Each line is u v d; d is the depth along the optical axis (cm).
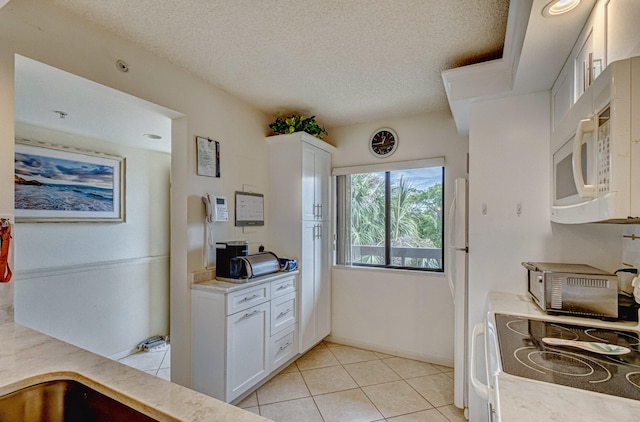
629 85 86
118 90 183
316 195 323
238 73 230
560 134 155
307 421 211
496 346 116
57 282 286
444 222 310
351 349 334
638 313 139
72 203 299
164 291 383
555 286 154
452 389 253
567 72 151
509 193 199
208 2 154
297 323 293
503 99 201
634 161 85
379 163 333
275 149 311
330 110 304
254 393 244
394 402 234
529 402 79
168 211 392
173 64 216
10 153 139
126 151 348
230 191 265
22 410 88
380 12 160
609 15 103
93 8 158
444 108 299
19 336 121
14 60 141
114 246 333
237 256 238
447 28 174
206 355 219
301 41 188
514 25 153
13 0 141
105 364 98
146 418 75
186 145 227
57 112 250
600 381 90
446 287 302
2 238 135
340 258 357
